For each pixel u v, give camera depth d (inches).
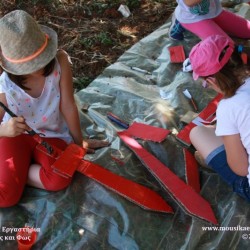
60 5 129.7
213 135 78.0
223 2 131.0
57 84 74.5
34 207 75.8
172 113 94.7
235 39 115.0
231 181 75.6
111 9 129.9
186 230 73.0
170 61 108.8
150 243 71.2
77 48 117.4
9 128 71.5
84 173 78.0
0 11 126.5
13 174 74.7
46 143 77.1
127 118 94.7
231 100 65.5
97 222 73.1
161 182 78.3
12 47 64.9
